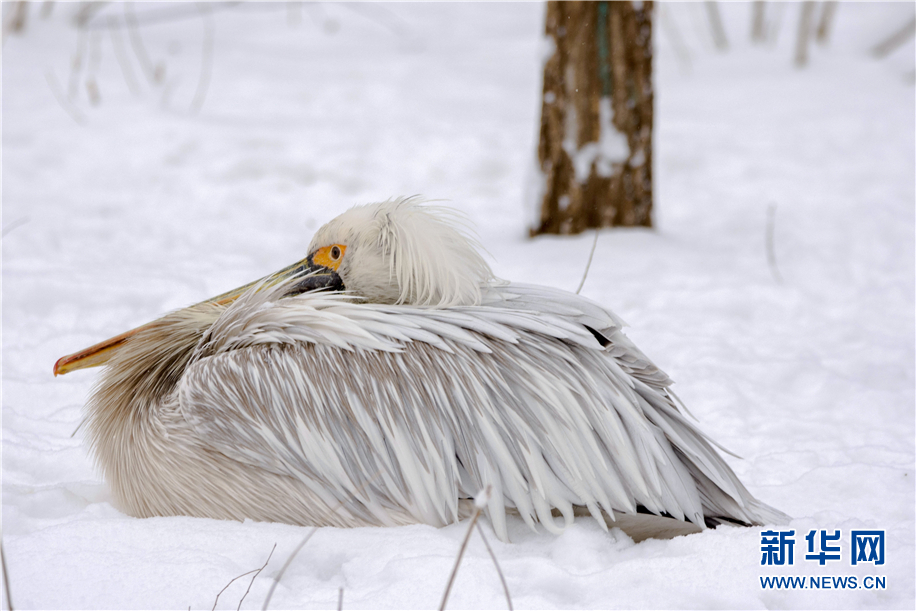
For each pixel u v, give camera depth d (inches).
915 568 215.3
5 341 384.5
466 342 224.8
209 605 193.0
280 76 952.3
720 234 602.5
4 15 984.3
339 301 245.0
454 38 1192.8
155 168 678.5
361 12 1285.7
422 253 241.6
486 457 219.0
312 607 190.7
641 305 462.0
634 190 566.3
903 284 504.1
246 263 509.0
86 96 811.4
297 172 691.4
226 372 228.8
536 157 567.5
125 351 256.8
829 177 719.7
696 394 355.9
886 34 1138.7
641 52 543.8
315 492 227.6
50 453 286.5
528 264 513.7
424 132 805.2
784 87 987.9
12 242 508.4
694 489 229.6
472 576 200.4
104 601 193.5
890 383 375.2
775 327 444.5
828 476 278.7
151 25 1102.4
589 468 219.8
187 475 234.7
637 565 208.5
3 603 192.2
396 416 220.5
